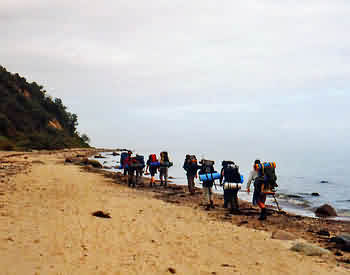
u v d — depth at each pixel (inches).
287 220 425.1
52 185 574.6
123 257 219.8
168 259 222.8
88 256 215.0
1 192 448.8
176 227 328.5
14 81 4739.2
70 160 1396.4
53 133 4424.2
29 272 177.0
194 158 649.0
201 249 254.8
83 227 292.8
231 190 465.1
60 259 203.8
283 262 231.5
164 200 543.8
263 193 413.1
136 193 602.9
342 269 221.1
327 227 395.5
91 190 566.3
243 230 339.9
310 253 257.0
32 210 345.7
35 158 1499.8
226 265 217.3
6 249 211.0
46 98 5541.3
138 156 723.4
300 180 1214.9
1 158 1259.2
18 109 3971.5
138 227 314.3
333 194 799.7
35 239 241.1
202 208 484.7
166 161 748.0
